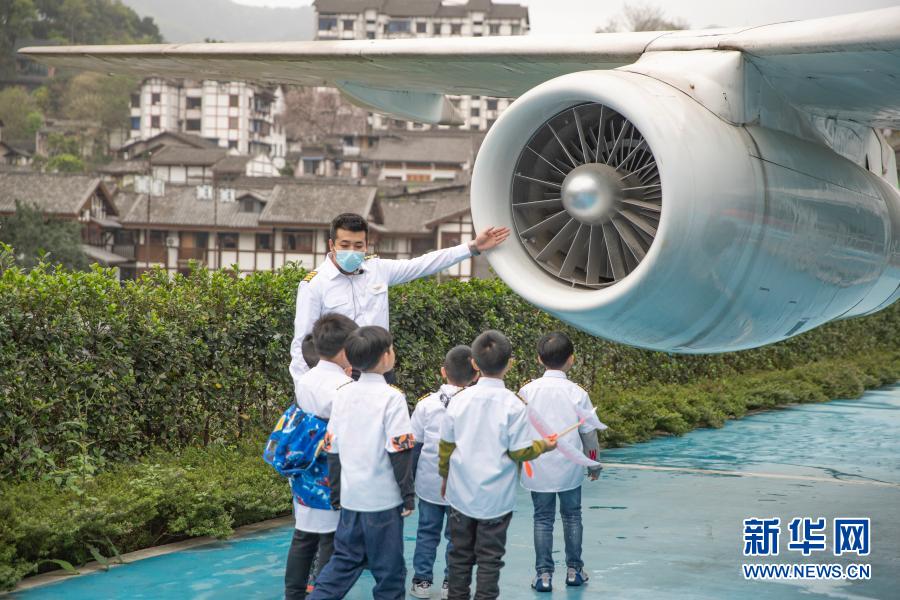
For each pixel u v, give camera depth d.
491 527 4.17
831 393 14.63
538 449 4.14
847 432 10.96
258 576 5.02
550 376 4.96
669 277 4.13
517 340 10.34
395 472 3.94
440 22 175.75
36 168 122.12
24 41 175.50
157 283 7.07
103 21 196.25
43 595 4.67
